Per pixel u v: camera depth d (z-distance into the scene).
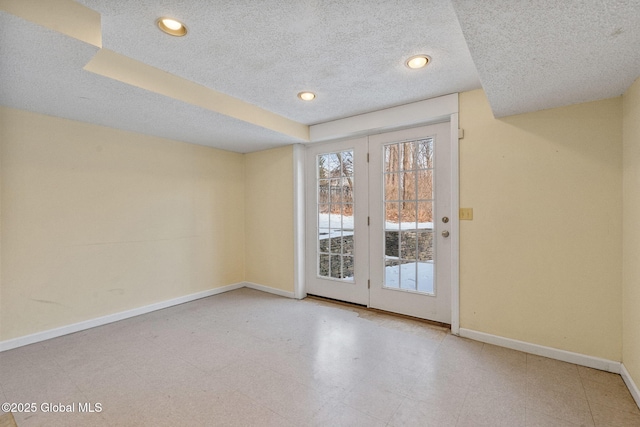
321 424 1.54
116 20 1.54
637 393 1.68
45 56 1.59
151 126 2.91
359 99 2.69
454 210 2.58
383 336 2.60
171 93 2.18
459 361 2.17
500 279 2.39
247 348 2.39
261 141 3.57
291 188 3.78
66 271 2.66
